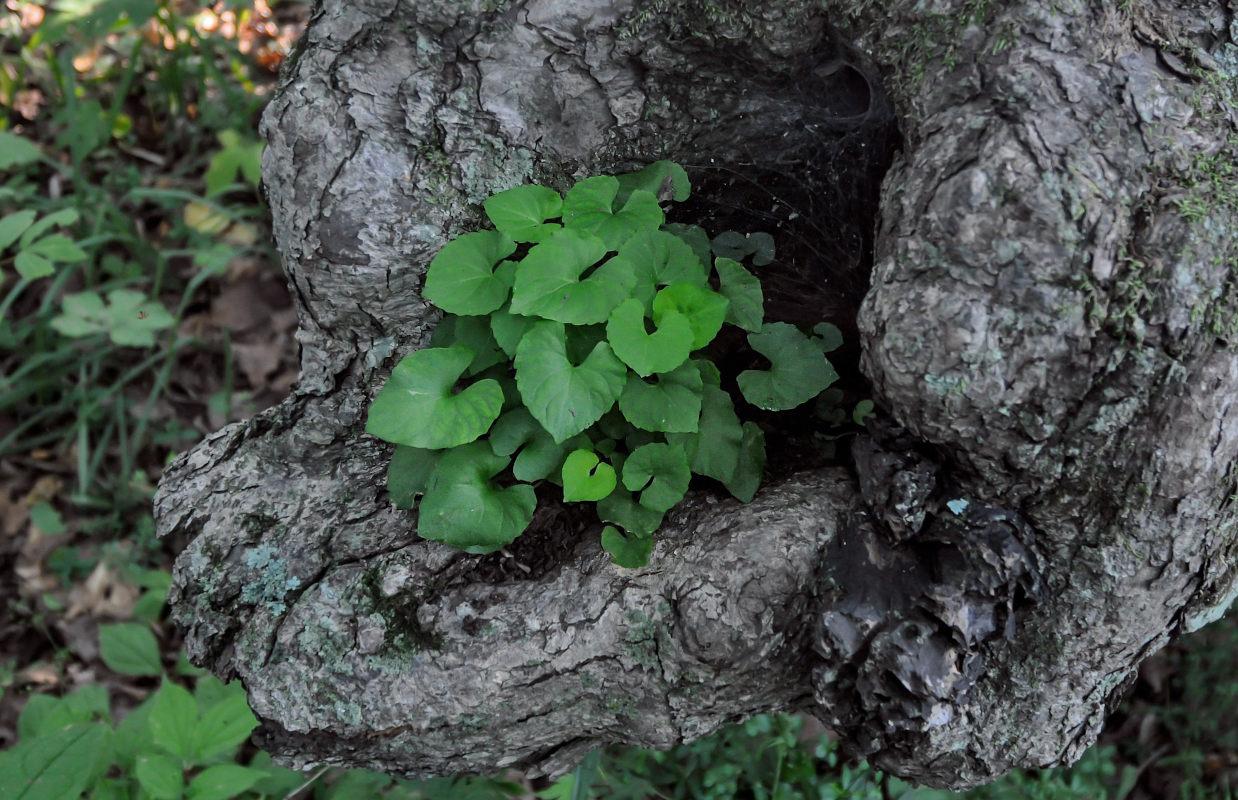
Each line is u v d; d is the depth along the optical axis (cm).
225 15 199
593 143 107
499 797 119
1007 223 93
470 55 104
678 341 99
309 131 102
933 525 98
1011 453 96
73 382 168
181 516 105
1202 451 94
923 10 97
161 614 149
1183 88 95
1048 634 98
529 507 101
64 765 109
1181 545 95
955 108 95
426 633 101
